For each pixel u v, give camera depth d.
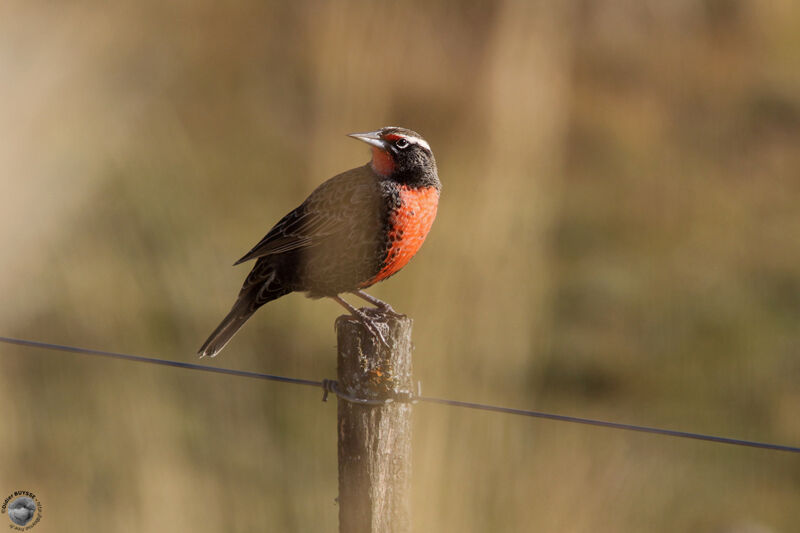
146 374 9.42
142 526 7.99
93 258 10.23
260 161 14.66
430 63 12.30
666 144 18.00
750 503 10.16
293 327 10.51
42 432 8.71
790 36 20.44
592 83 18.81
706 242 15.38
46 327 9.68
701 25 20.22
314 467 8.96
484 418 8.36
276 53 16.50
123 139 12.09
